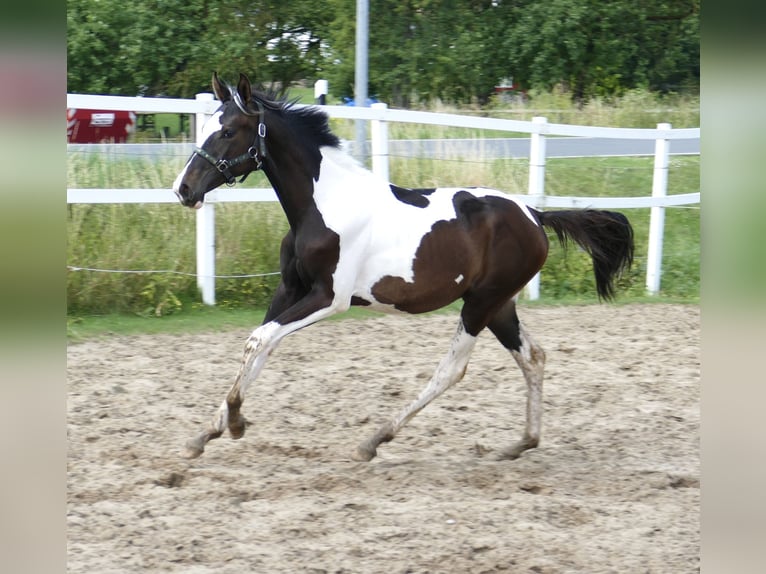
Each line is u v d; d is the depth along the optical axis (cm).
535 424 690
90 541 511
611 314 1170
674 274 1347
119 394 791
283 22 2811
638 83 2852
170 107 1027
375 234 646
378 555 504
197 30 2769
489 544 520
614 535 545
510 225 689
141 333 983
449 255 662
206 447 680
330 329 1043
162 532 525
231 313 1071
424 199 674
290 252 657
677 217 1498
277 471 638
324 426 741
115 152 1106
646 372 923
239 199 1068
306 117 646
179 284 1084
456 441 723
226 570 483
